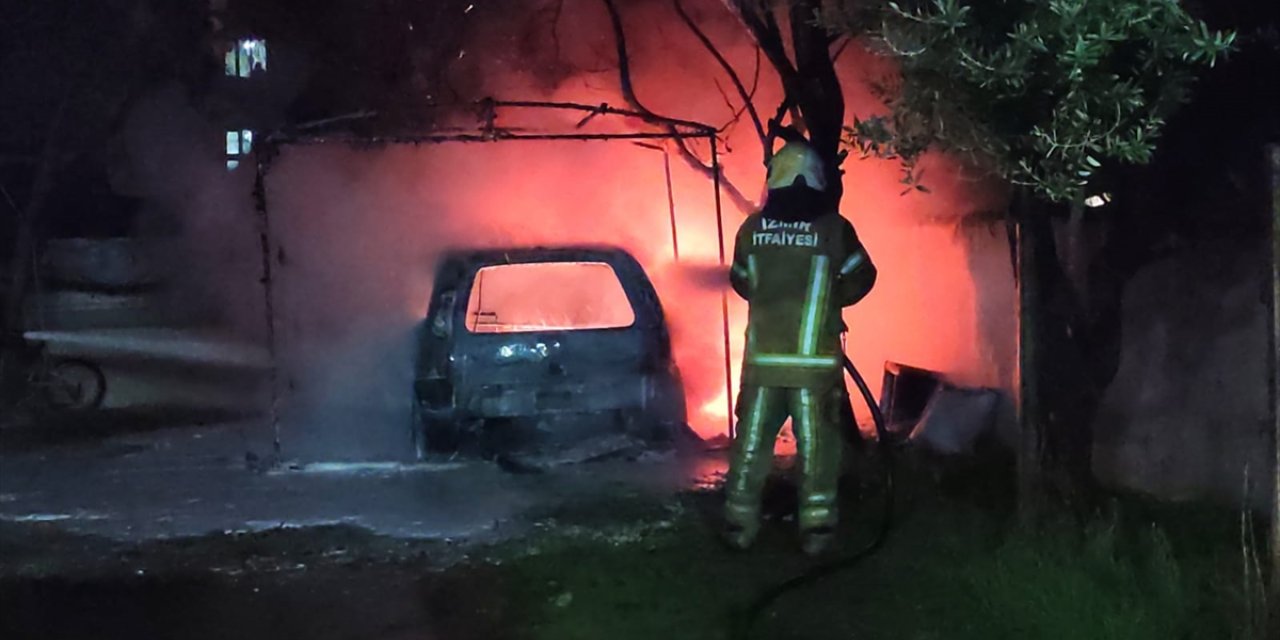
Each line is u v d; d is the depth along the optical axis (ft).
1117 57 16.24
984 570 19.48
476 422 30.58
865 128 17.90
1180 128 21.44
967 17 16.05
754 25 28.55
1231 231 21.76
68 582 21.42
